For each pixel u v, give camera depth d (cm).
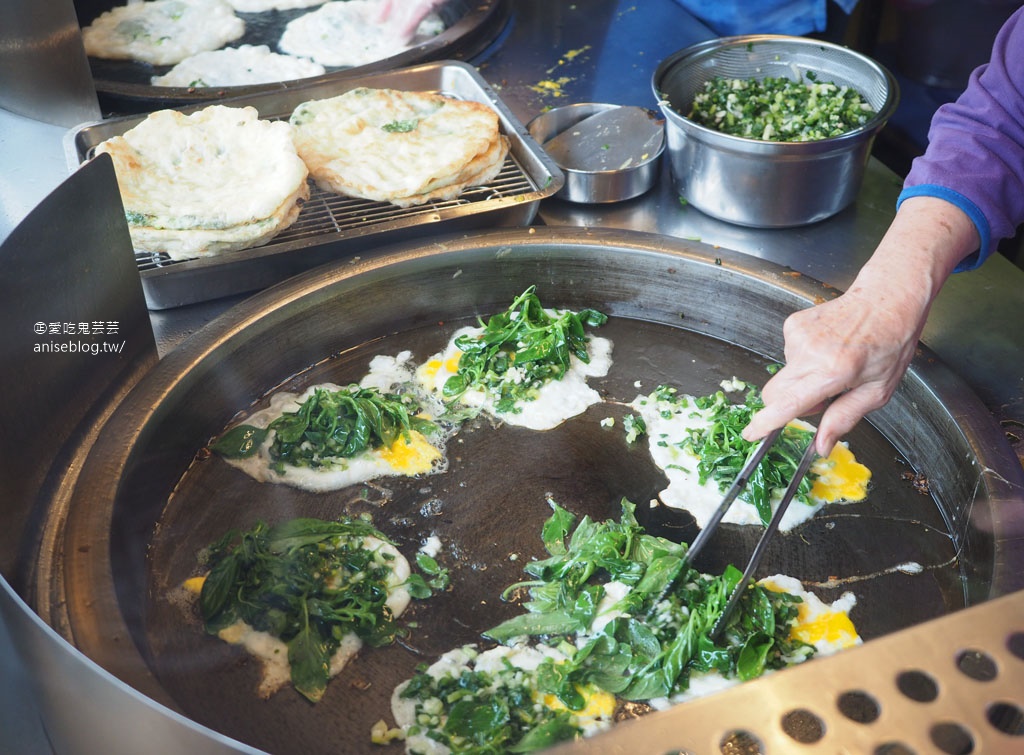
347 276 191
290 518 168
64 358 154
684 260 197
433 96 237
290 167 197
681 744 64
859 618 150
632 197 224
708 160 205
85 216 153
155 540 164
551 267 207
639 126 235
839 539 164
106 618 127
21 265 139
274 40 304
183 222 186
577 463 180
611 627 146
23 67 239
